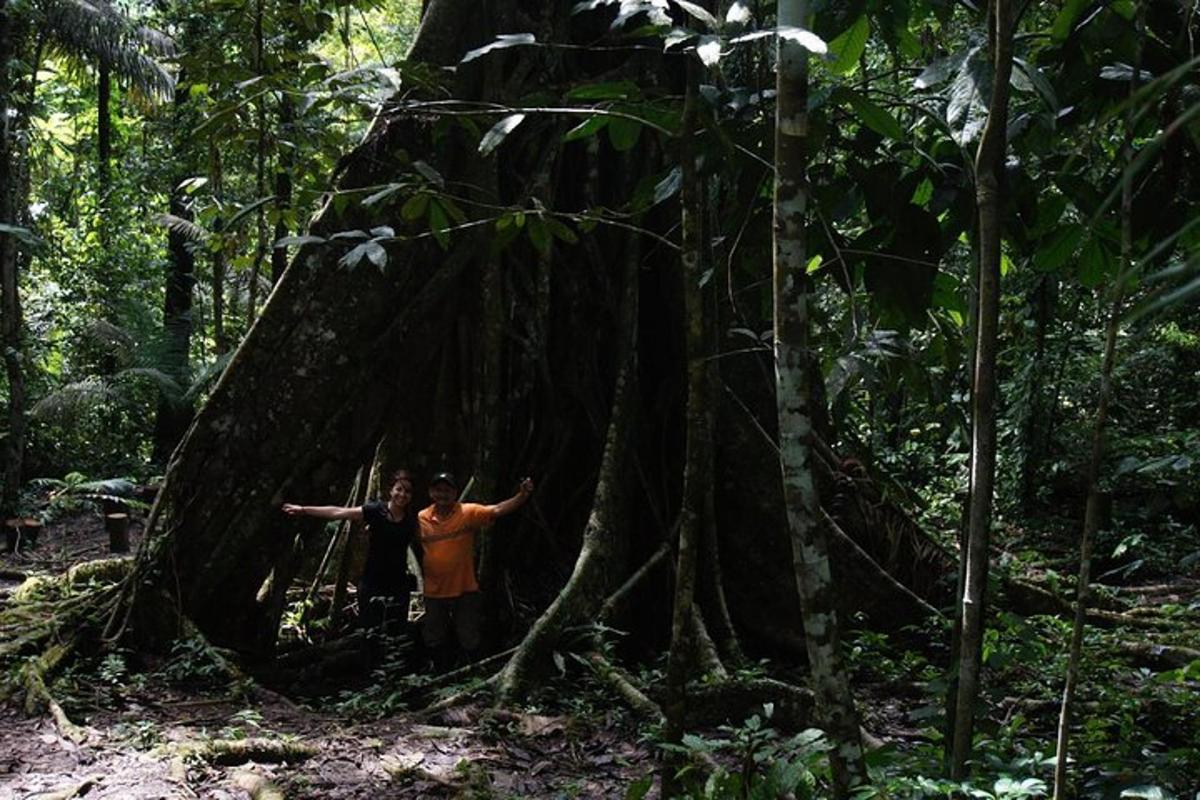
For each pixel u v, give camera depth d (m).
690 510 4.15
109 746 6.25
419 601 8.98
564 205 8.88
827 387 4.54
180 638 8.03
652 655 8.24
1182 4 4.28
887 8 4.88
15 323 14.10
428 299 8.37
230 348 14.99
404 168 8.22
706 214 7.68
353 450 8.37
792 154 3.69
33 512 14.93
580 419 8.95
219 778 5.73
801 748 3.96
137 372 17.31
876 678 7.79
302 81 5.82
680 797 4.21
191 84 7.36
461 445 8.73
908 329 5.15
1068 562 12.27
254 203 5.59
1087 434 14.17
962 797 3.79
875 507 9.23
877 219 4.87
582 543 8.64
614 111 4.47
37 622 8.32
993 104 3.71
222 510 8.21
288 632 8.98
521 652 7.39
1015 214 4.89
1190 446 10.78
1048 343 13.91
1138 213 4.64
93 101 22.89
